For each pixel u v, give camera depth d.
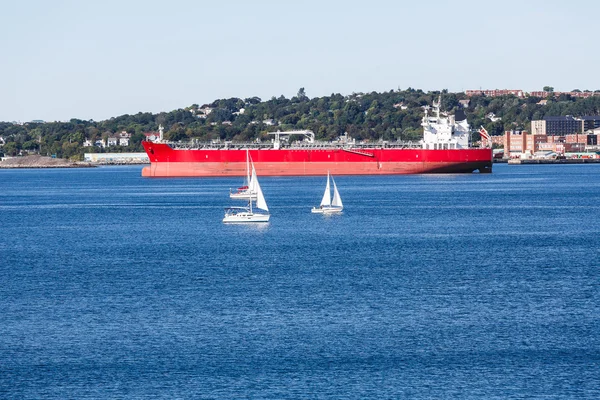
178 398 198.62
